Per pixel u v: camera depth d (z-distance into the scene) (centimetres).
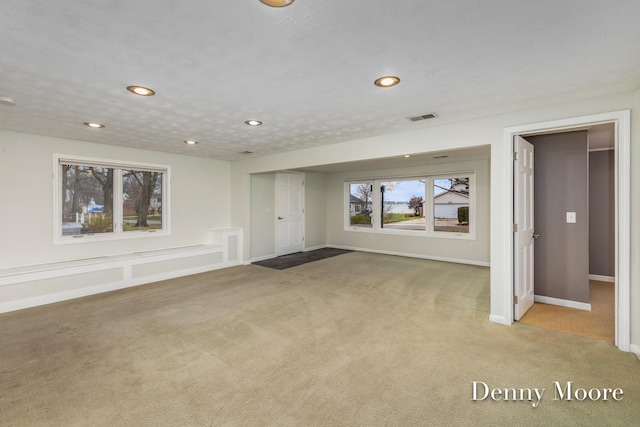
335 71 209
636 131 242
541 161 368
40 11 141
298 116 312
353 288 438
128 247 481
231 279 489
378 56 188
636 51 181
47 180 404
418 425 170
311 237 790
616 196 252
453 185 637
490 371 223
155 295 405
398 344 265
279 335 284
